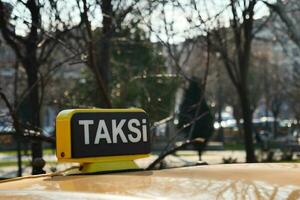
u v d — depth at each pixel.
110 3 9.34
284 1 14.30
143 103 10.89
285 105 56.62
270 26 20.12
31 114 10.51
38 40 10.44
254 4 12.75
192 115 13.16
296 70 36.22
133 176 2.24
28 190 1.98
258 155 25.25
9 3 9.29
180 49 15.56
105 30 9.69
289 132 48.34
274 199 1.79
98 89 10.47
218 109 43.91
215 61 19.41
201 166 2.56
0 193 1.94
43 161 3.83
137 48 15.48
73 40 12.52
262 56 40.59
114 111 2.84
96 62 10.16
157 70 11.51
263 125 53.25
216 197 1.79
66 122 2.71
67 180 2.22
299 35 16.05
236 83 16.19
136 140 2.87
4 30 10.13
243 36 15.99
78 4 8.83
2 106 12.03
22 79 16.33
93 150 2.72
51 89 16.11
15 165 23.12
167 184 2.00
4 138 13.63
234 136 47.62
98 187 1.96
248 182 2.03
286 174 2.22
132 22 10.46
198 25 10.20
